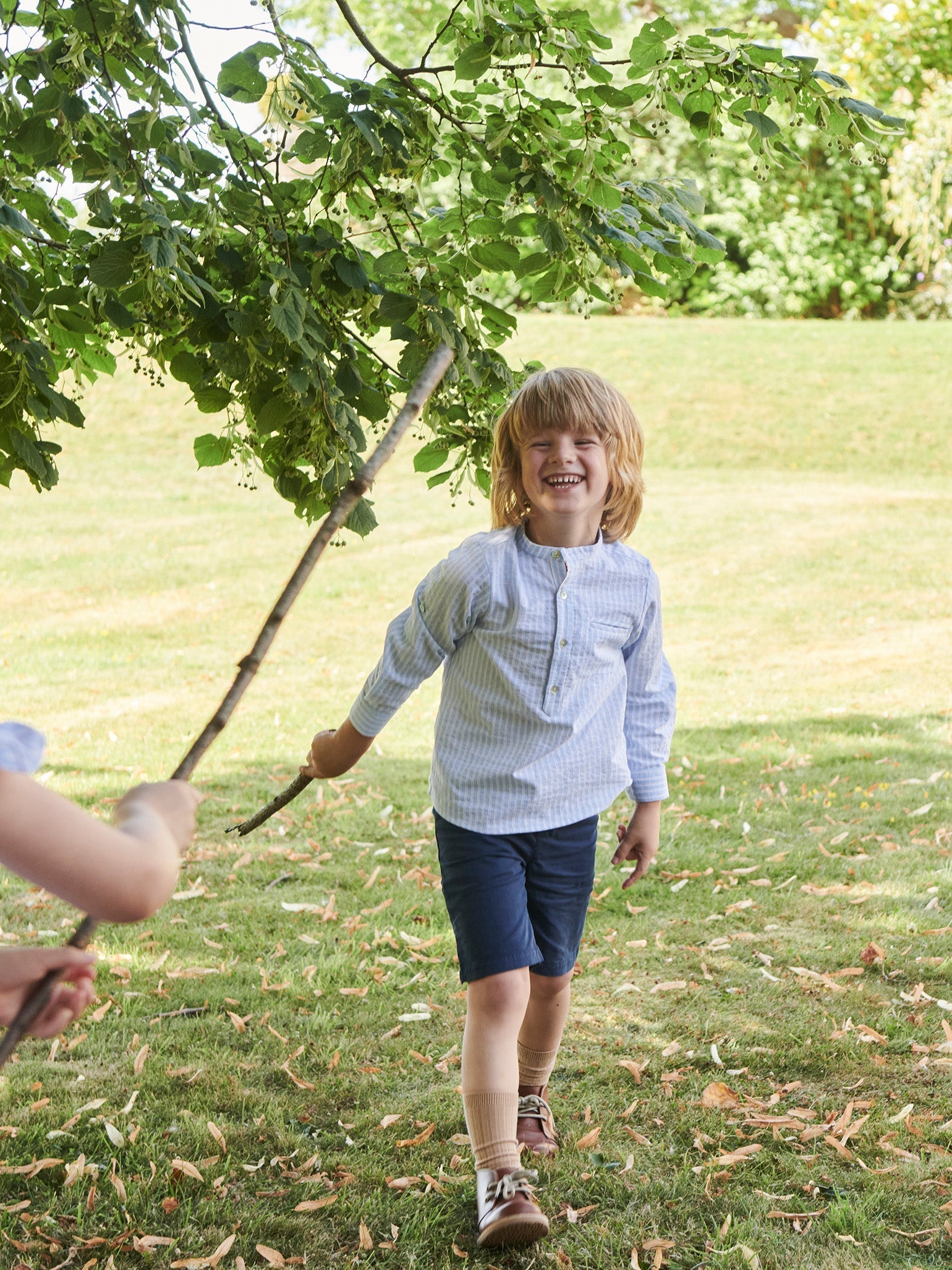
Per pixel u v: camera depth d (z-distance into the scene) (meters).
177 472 18.00
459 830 2.54
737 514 14.84
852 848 5.07
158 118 2.51
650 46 2.69
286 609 1.52
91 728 7.57
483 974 2.47
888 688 8.32
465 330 3.01
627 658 2.77
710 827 5.42
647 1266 2.38
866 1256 2.39
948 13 24.97
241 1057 3.25
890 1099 3.00
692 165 24.91
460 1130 2.89
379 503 16.14
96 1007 3.57
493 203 2.97
